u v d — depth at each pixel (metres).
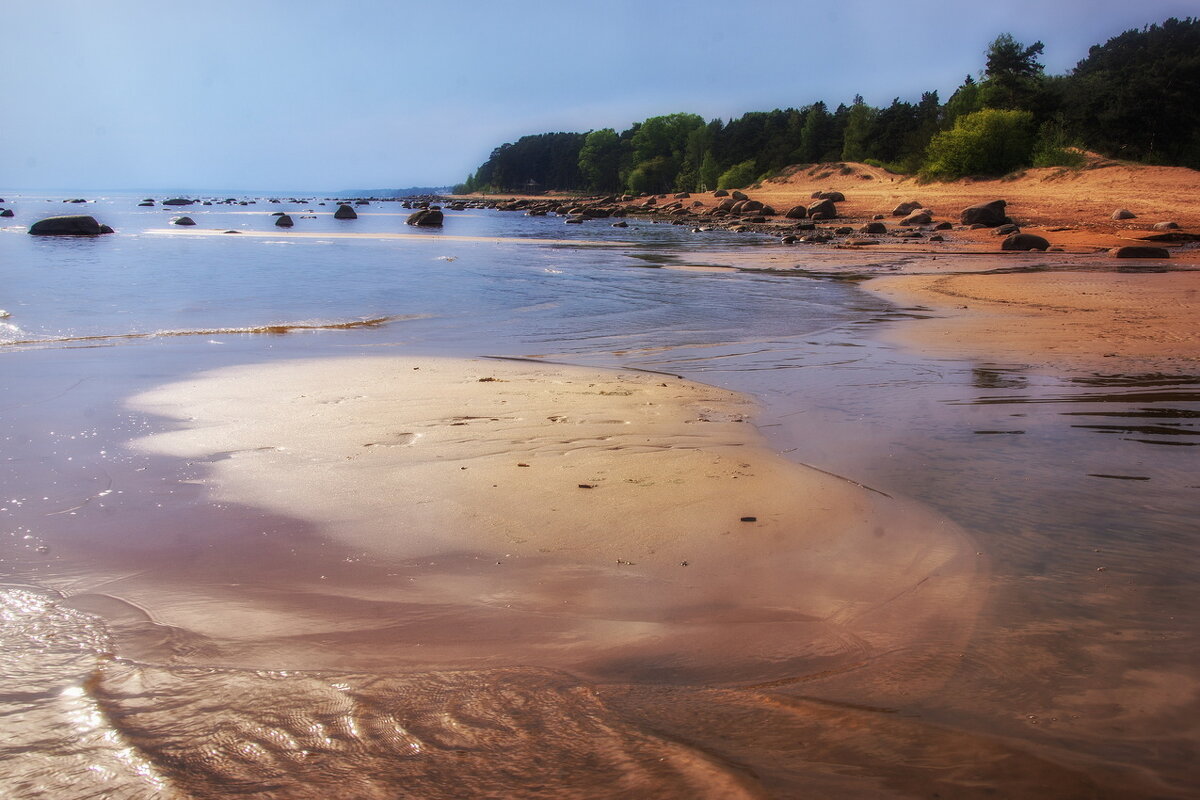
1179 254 24.17
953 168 58.97
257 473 4.88
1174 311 12.52
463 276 18.64
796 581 3.42
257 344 9.96
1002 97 68.94
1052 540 3.82
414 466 5.03
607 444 5.59
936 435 5.86
